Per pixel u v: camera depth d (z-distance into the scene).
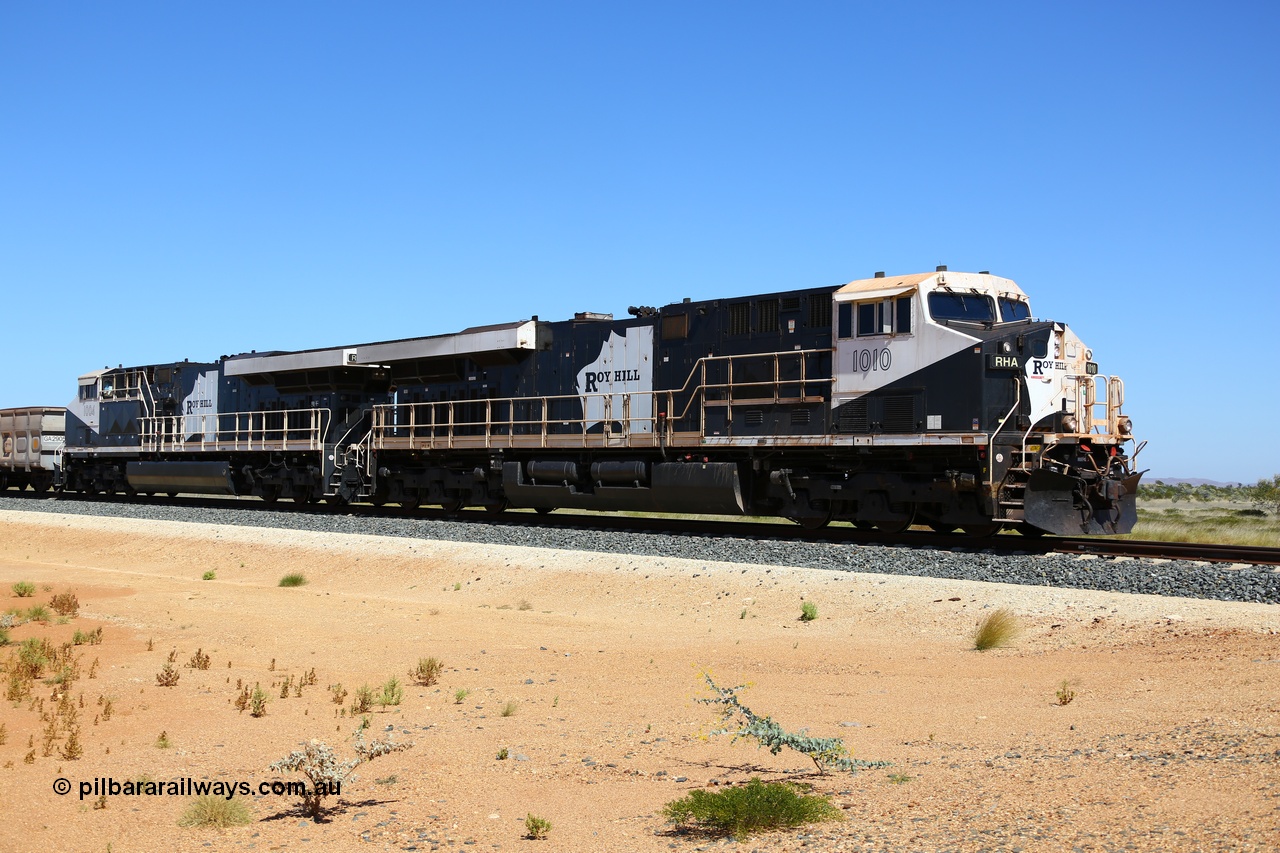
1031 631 14.71
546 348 29.67
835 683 12.81
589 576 20.84
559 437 28.23
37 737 10.70
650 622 17.92
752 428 24.34
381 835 7.95
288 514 32.31
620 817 8.15
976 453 20.70
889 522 22.78
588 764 9.75
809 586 18.20
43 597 20.27
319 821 8.31
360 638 16.64
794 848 7.09
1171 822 6.71
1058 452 20.97
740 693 12.38
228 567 26.41
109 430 46.06
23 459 51.44
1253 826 6.47
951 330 21.16
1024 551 19.91
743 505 24.72
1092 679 11.89
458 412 31.88
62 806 8.58
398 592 22.20
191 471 40.28
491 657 15.16
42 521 36.31
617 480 27.08
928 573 18.44
